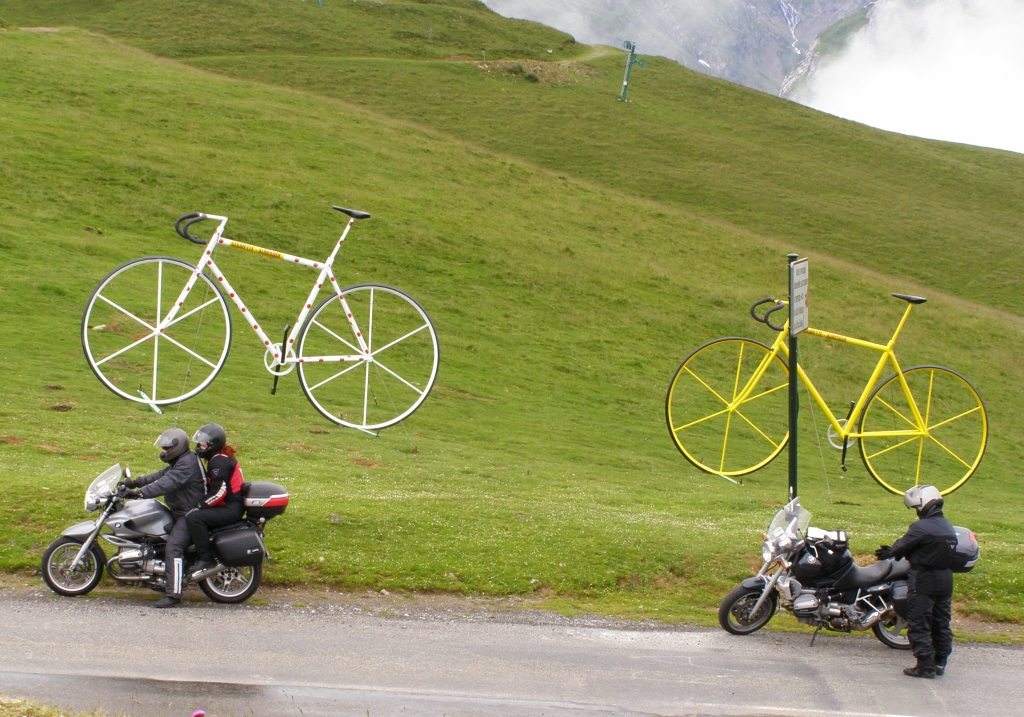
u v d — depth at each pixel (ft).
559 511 49.44
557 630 35.19
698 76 384.27
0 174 123.95
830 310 155.02
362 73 306.14
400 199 161.17
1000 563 44.29
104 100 174.70
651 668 32.07
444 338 108.06
